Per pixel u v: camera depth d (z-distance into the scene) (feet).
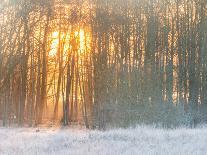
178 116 114.01
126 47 122.31
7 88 124.77
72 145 50.26
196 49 124.67
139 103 114.73
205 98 120.57
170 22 125.29
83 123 122.83
